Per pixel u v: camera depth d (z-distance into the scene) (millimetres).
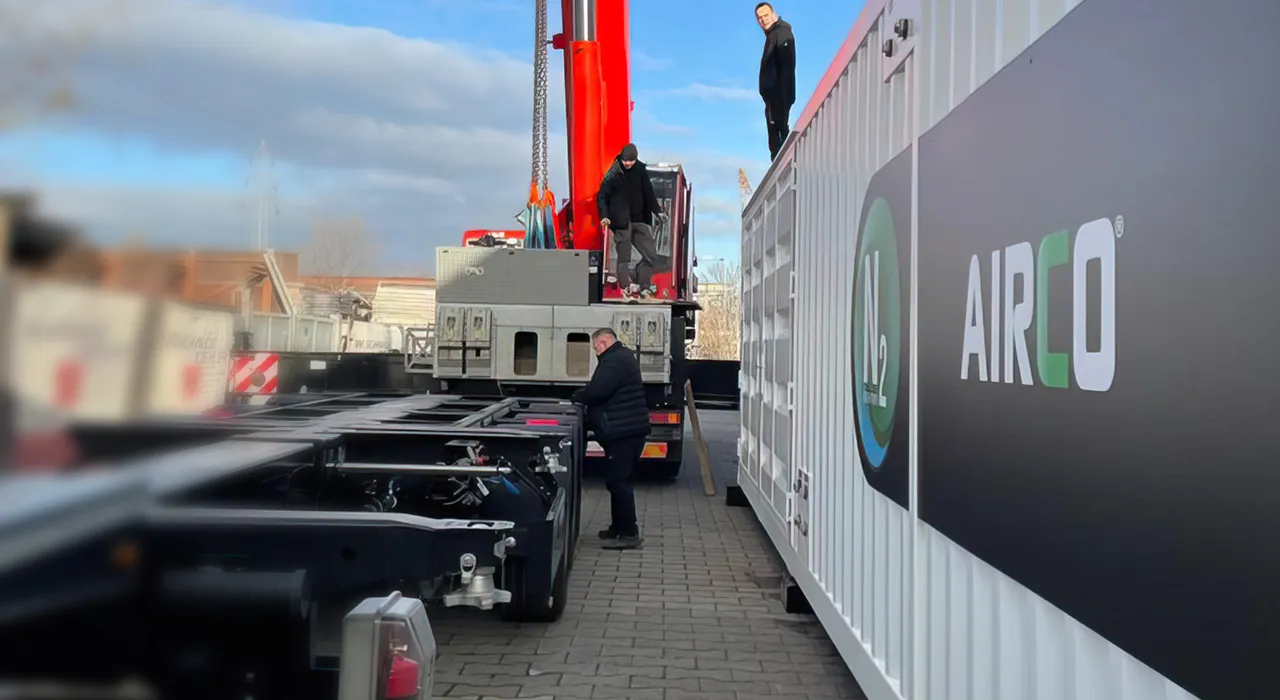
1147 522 1619
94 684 1931
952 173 2660
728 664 4777
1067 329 1927
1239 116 1351
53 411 1948
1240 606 1363
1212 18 1419
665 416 10188
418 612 1965
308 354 10094
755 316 8039
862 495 3850
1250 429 1334
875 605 3605
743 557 7184
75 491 1951
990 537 2361
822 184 4848
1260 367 1311
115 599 2059
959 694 2646
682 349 10258
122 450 2600
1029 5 2168
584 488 10484
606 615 5613
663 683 4492
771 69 8492
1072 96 1904
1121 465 1707
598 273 10023
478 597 2967
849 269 4141
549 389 9820
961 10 2639
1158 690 1622
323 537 2828
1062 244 1944
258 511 2875
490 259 9680
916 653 3035
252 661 2348
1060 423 1956
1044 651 2096
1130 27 1669
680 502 9633
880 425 3514
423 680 1913
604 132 10484
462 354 9578
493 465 4789
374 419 5297
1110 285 1745
